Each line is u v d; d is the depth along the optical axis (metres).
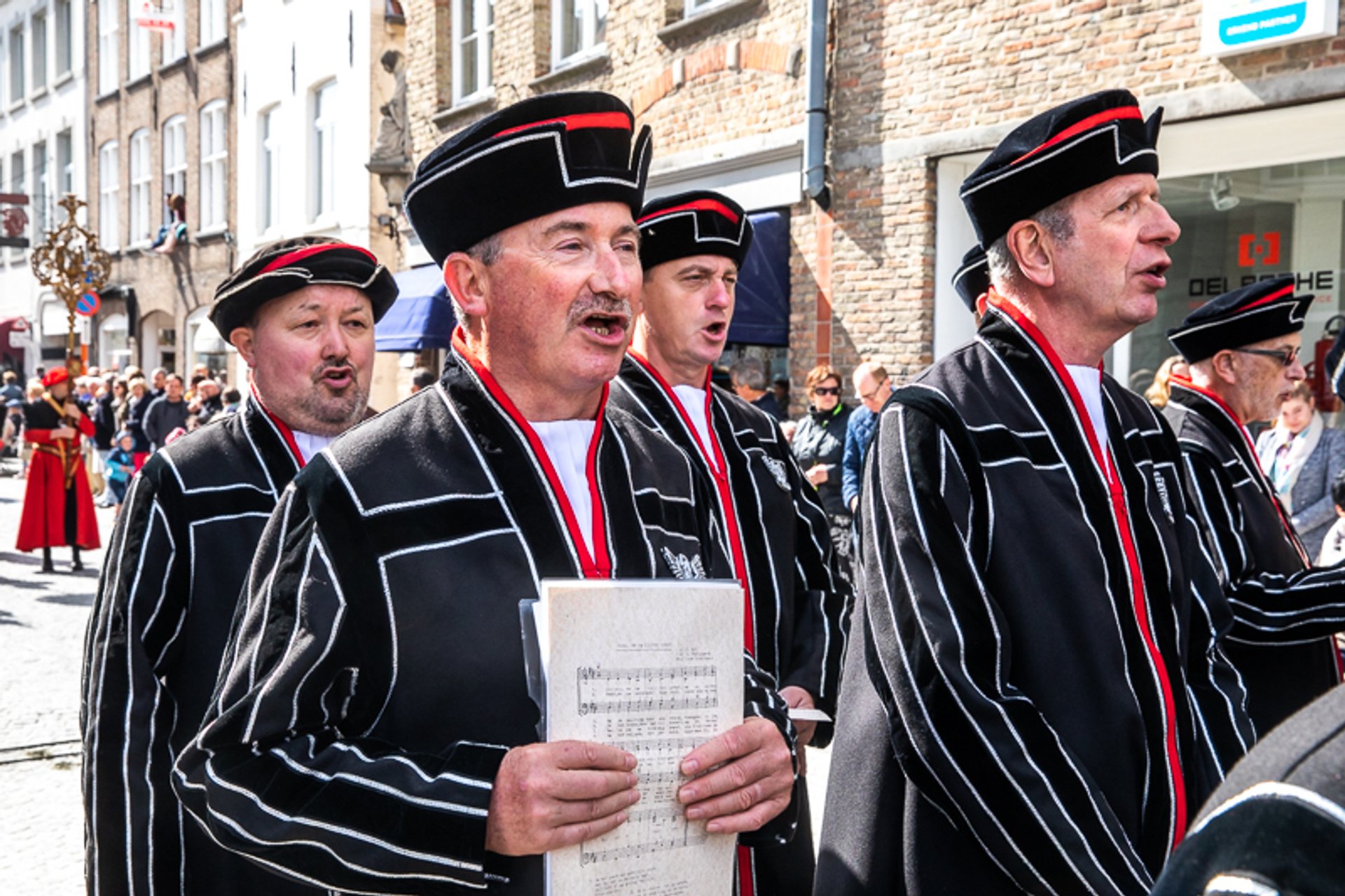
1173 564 1.97
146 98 21.62
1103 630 1.84
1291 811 0.76
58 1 25.33
